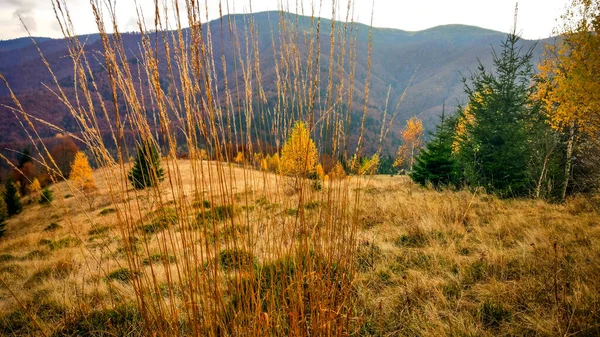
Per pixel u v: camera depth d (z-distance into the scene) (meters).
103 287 3.37
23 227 14.61
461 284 3.01
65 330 2.70
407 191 8.16
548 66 10.00
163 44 1.34
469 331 2.31
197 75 1.41
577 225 4.11
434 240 4.07
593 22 7.27
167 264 1.52
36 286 4.44
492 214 5.06
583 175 8.07
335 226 2.01
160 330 1.51
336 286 2.06
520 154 7.74
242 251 1.70
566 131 9.31
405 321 2.52
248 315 1.70
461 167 9.78
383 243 4.04
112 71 1.28
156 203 1.47
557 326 2.19
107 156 1.35
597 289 2.53
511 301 2.63
